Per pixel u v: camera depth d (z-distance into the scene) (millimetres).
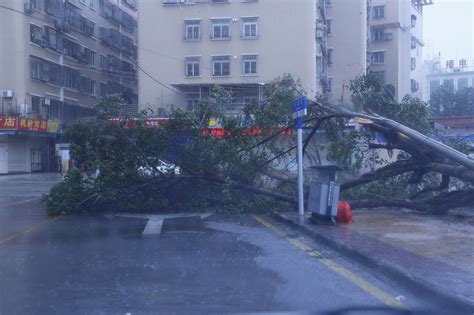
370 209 16953
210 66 42625
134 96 59469
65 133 17016
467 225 13406
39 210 18406
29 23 45562
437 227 13055
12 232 13680
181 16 42875
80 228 14234
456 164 14922
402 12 57938
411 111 17609
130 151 16578
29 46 45719
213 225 14641
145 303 7348
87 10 52469
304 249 11188
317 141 17891
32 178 41094
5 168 48375
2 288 8219
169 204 17297
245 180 17109
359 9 48656
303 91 17781
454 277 7934
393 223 13773
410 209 16203
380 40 57344
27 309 7133
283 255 10555
